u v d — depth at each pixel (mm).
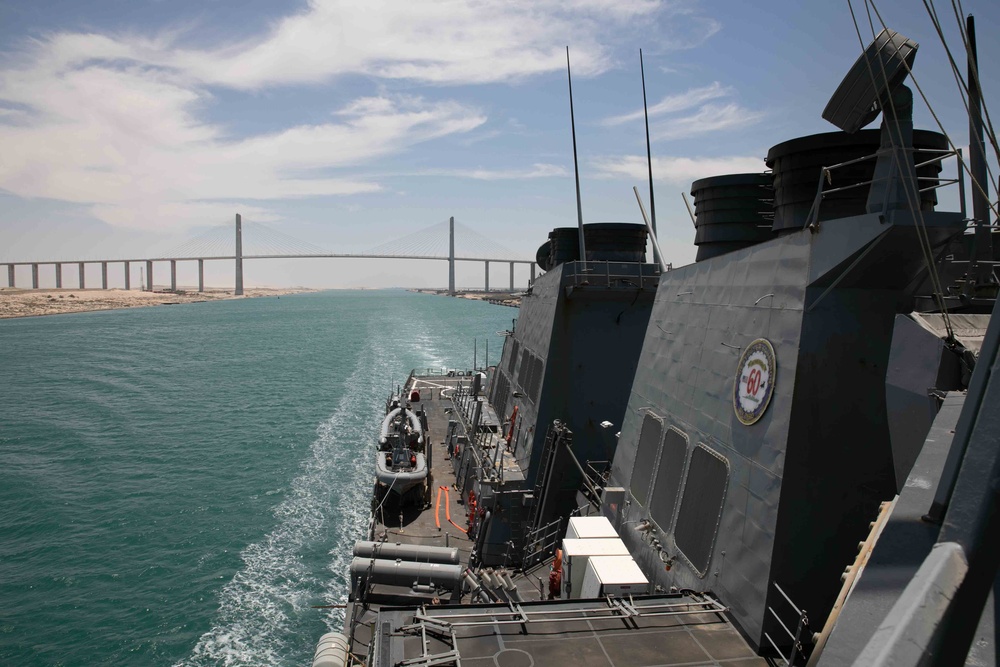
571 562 10906
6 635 20625
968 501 2848
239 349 93500
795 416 8383
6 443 41469
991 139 4590
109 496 31953
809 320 8539
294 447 40312
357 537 27016
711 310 11344
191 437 42906
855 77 7492
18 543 26844
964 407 3281
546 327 21484
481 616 8148
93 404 53812
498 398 29172
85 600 22547
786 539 8227
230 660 19391
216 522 28719
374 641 8008
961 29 4570
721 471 9797
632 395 14516
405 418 30938
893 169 7309
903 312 8680
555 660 7293
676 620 8430
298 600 22312
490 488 20234
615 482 14344
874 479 8367
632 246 24203
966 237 9555
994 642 3027
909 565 3047
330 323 143500
